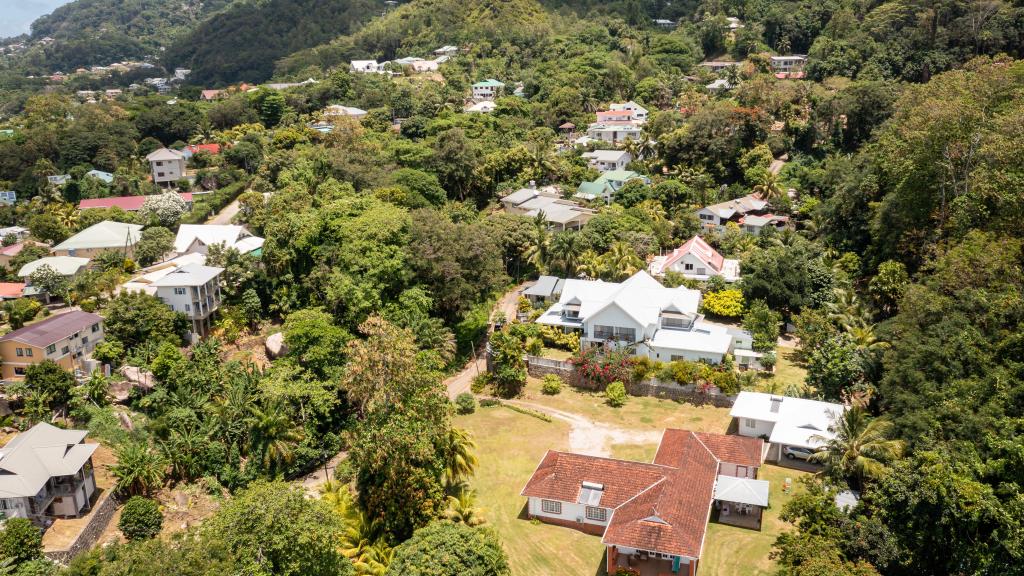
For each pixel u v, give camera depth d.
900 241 76.94
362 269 80.12
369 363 54.78
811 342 72.06
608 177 122.56
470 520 50.12
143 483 55.72
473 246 85.06
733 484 52.09
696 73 178.75
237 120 159.00
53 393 61.22
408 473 51.06
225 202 119.56
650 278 81.81
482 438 65.19
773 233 94.94
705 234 101.38
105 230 97.62
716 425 65.12
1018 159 63.75
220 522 39.84
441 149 120.06
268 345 77.00
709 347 71.69
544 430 66.25
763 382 69.19
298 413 64.88
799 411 59.44
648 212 106.50
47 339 64.00
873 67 139.00
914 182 74.75
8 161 130.38
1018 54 130.25
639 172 127.19
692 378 69.12
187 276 76.50
